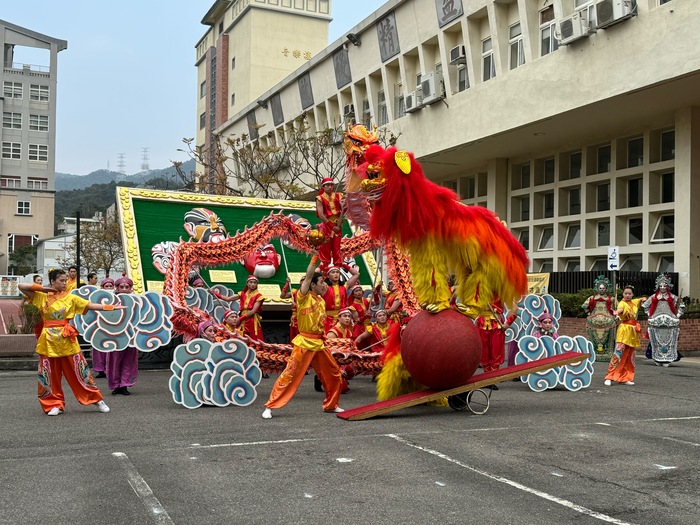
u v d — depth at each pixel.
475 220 9.14
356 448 7.06
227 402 9.84
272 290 16.41
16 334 16.53
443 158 28.33
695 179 20.62
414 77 29.42
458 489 5.61
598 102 20.00
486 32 25.55
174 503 5.23
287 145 32.81
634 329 12.65
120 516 4.93
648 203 22.44
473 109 24.97
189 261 13.46
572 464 6.43
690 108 20.52
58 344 9.05
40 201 73.19
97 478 5.89
